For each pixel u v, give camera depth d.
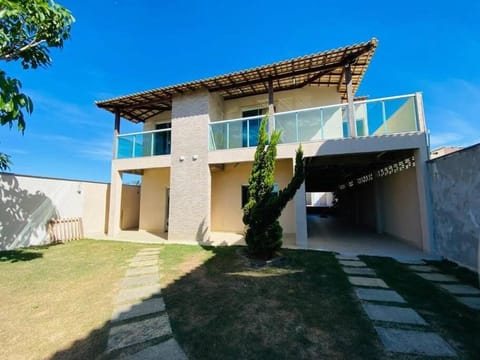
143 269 4.75
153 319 2.74
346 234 9.07
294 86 9.34
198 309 2.99
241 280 4.06
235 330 2.50
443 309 2.92
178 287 3.75
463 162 4.57
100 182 10.80
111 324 2.63
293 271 4.54
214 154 8.10
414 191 6.49
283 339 2.33
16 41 4.31
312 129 7.09
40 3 3.83
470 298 3.24
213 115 8.96
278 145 7.23
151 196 10.96
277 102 9.72
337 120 7.00
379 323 2.61
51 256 5.95
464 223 4.59
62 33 4.71
